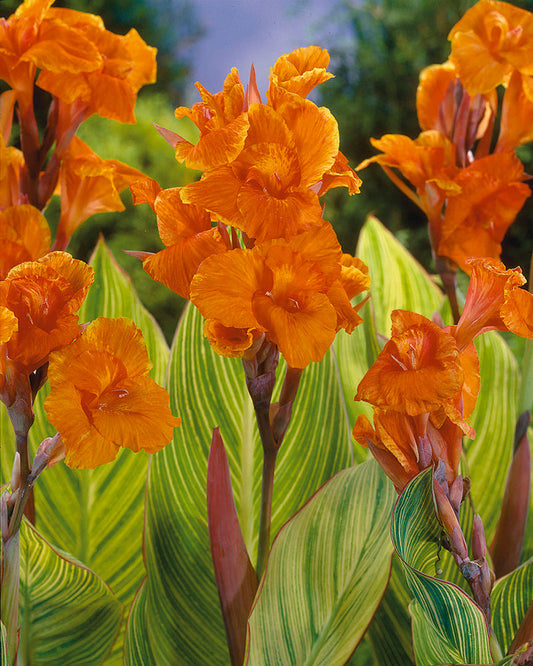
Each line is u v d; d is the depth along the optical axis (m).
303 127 1.59
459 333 1.65
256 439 1.90
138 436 1.58
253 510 1.90
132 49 1.93
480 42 1.90
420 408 1.58
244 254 1.57
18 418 1.60
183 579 1.84
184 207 1.64
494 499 2.13
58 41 1.81
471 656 1.66
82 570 1.76
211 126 1.60
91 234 6.91
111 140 6.78
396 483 1.64
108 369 1.59
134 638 1.84
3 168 1.79
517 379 2.23
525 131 1.95
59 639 1.81
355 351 2.13
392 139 1.95
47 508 2.01
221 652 1.83
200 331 1.93
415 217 8.38
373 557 1.74
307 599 1.73
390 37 8.65
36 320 1.58
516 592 1.76
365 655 2.27
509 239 7.75
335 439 1.91
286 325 1.56
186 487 1.88
